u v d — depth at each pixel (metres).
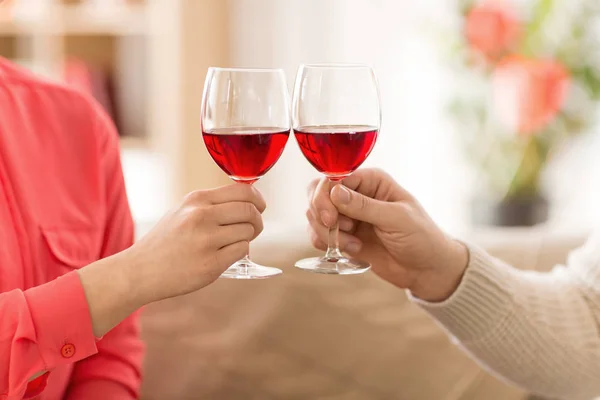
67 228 1.23
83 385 1.26
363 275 1.87
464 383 1.88
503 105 2.59
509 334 1.35
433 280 1.34
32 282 1.18
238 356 1.82
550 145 2.77
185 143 4.32
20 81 1.25
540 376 1.39
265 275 1.08
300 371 1.85
